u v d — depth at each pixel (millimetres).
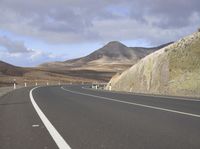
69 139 9820
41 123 13352
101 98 28922
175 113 16594
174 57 43656
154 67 45281
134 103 23125
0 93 39781
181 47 44906
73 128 11938
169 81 41094
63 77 185250
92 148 8555
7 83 98750
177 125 12477
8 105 22062
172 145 8797
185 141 9344
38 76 175875
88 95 34062
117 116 15438
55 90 48625
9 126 12641
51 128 11977
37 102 24453
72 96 32281
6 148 8727
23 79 141750
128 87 49906
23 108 19781
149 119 14281
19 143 9367
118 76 58312
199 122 13273
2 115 16250
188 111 17562
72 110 18375
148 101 25031
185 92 36688
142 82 46688
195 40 44969
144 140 9539
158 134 10539
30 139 9953
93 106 20844
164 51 46406
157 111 17609
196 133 10680
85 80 171000
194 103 23016
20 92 41906
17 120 14344
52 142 9445
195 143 9047
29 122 13680
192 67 40562
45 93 38875
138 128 11812
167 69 42750
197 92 35281
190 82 37719
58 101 25422
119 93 38531
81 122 13500
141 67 48844
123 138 9891
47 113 16891
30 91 44938
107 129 11648
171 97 30094
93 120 14078
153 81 44062
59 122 13539
